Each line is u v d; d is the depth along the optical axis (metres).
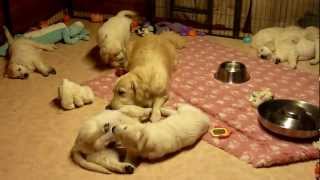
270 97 1.75
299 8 2.47
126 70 1.99
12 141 1.57
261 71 2.05
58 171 1.43
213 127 1.62
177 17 2.67
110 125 1.41
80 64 2.14
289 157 1.46
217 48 2.29
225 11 2.55
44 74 2.02
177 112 1.56
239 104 1.76
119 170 1.40
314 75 2.03
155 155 1.44
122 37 2.10
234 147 1.52
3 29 2.34
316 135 1.54
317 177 1.39
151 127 1.43
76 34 2.41
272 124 1.55
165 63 1.82
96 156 1.42
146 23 2.58
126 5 2.76
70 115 1.72
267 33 2.30
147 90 1.65
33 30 2.44
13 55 2.05
